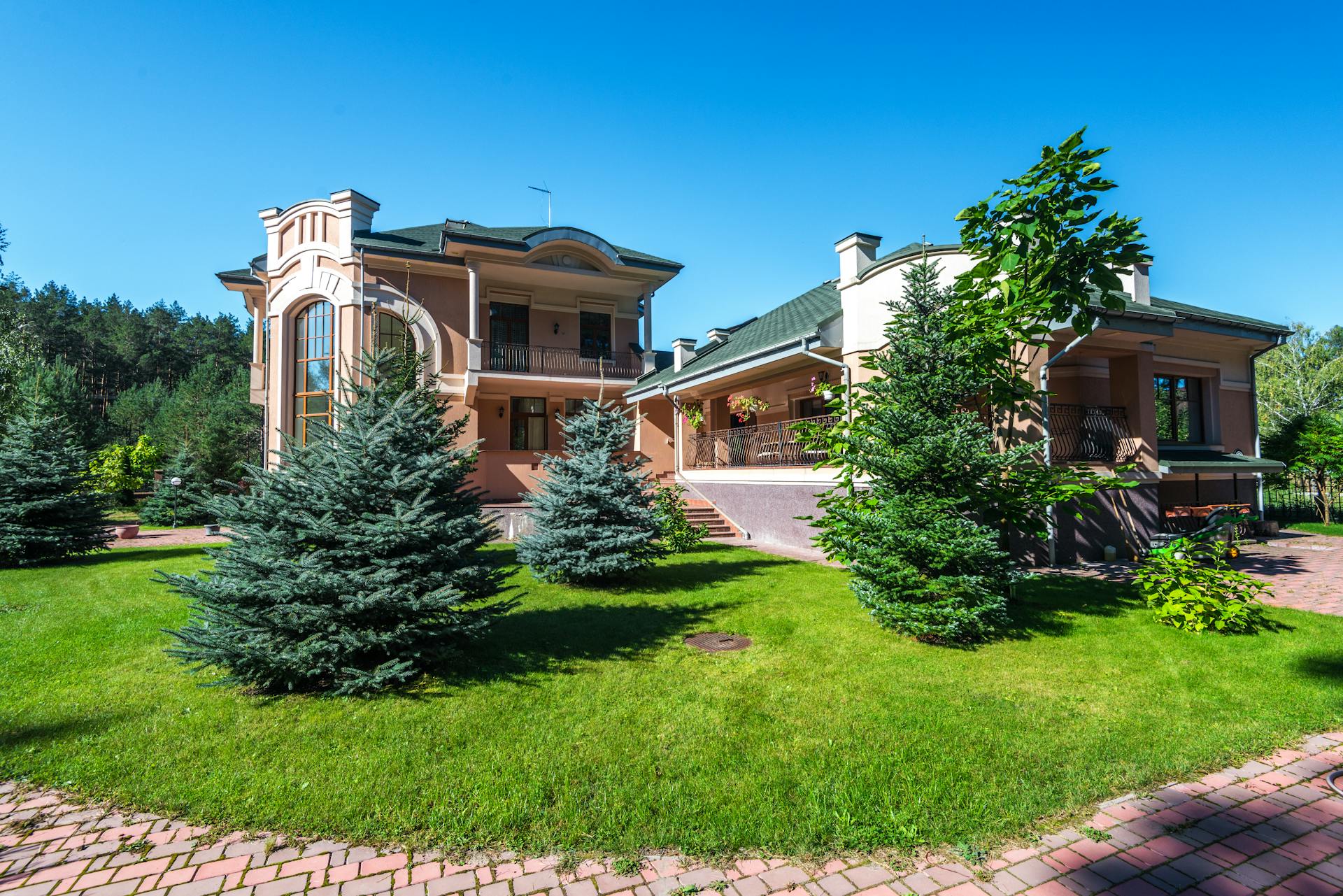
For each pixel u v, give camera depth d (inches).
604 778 155.1
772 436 613.6
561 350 837.2
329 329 711.1
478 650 255.9
